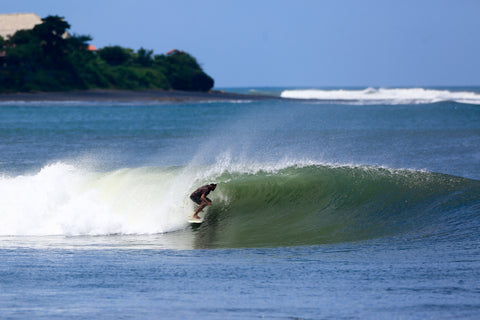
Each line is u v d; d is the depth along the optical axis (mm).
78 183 56688
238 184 57250
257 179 58531
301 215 52000
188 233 48188
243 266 35250
